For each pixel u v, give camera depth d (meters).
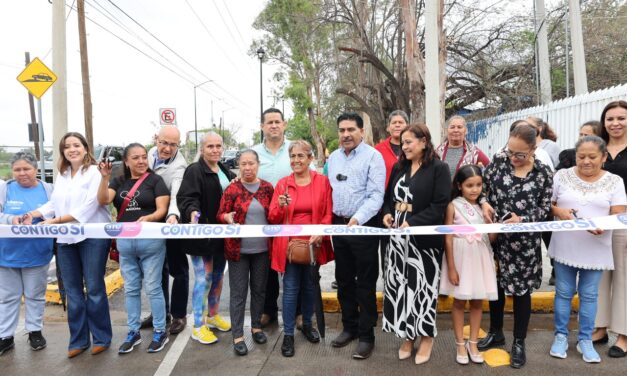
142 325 4.59
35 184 4.20
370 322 3.82
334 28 19.64
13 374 3.66
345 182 3.83
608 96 7.48
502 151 3.71
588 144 3.49
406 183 3.63
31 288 4.07
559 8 15.41
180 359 3.87
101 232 3.69
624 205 3.50
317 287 3.84
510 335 4.18
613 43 15.36
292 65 31.78
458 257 3.56
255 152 4.01
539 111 9.92
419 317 3.57
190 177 4.00
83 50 11.56
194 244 3.97
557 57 15.60
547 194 3.51
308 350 3.99
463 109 17.84
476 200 3.71
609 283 3.84
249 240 3.94
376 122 17.66
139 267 4.07
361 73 19.48
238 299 3.96
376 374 3.53
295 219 3.90
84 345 4.02
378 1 17.89
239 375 3.58
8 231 3.72
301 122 38.78
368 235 3.71
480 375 3.47
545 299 4.73
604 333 3.96
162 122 12.42
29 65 7.54
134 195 3.97
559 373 3.46
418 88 10.75
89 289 3.93
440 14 11.00
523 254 3.53
